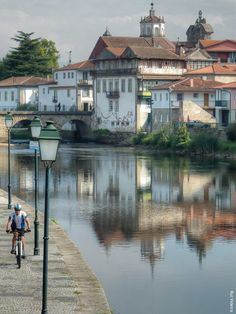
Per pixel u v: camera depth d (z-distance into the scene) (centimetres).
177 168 19112
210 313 6425
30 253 7469
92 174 17762
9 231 7012
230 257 8494
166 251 8794
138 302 6712
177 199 13362
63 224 10588
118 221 10888
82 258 7350
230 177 16800
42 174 17550
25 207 11150
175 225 10612
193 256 8550
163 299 6806
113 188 14988
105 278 7506
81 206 12369
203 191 14425
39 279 6450
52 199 13175
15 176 17088
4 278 6450
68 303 5794
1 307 5628
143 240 9450
